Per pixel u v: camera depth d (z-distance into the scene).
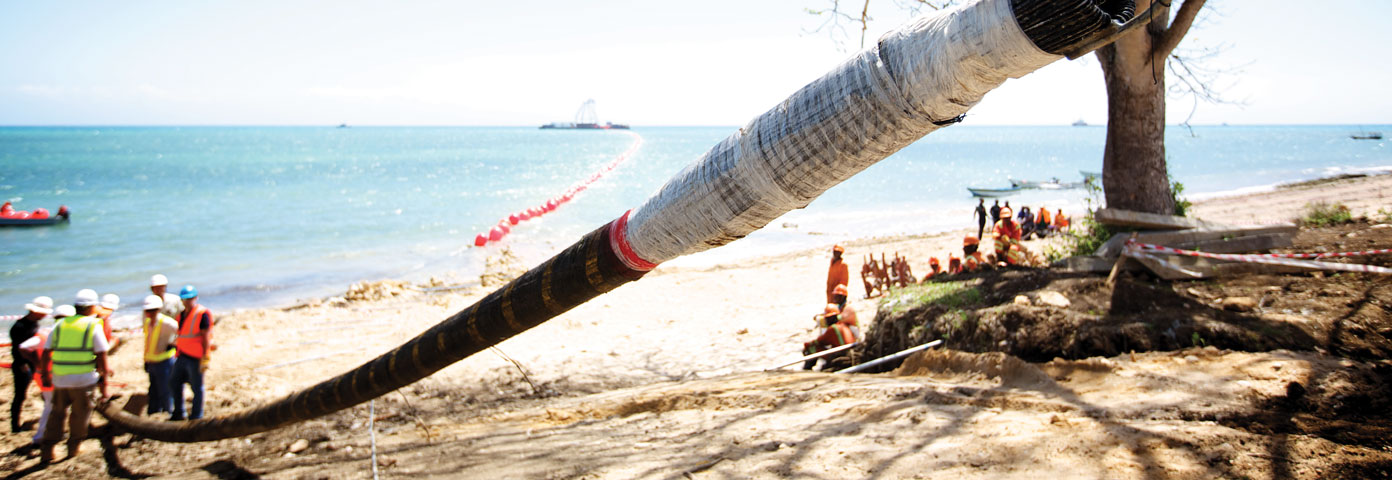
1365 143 125.19
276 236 27.05
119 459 6.86
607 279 2.75
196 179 57.31
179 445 7.16
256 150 120.00
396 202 40.34
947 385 6.08
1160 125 9.93
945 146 140.12
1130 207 10.04
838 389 6.36
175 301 8.17
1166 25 9.59
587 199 42.34
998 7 1.62
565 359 10.26
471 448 6.10
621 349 10.91
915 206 36.78
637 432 5.90
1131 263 8.06
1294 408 4.54
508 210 36.47
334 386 4.36
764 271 18.11
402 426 7.67
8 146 126.69
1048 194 40.81
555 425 6.72
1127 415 4.64
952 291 8.37
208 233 27.73
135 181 54.81
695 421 6.07
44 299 7.92
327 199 41.75
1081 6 1.49
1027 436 4.38
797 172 2.03
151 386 7.96
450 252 23.67
